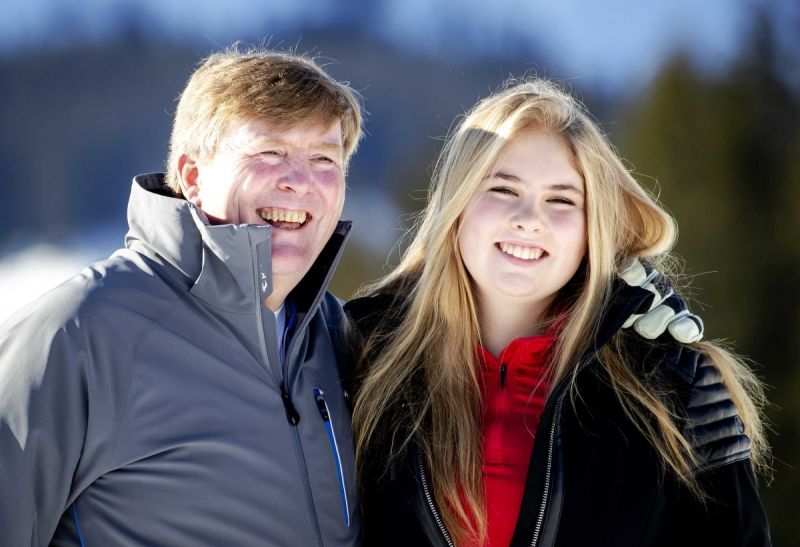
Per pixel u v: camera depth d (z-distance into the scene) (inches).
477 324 205.3
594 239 196.5
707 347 201.3
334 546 186.4
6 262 2632.9
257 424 179.2
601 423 193.5
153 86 3666.3
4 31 3671.3
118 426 169.0
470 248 198.5
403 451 199.6
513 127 194.1
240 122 186.7
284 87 188.1
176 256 180.7
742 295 898.7
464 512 191.6
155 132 3499.0
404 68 3395.7
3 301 2298.2
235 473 174.9
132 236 187.6
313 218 192.4
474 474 193.6
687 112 1007.0
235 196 188.2
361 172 2439.7
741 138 974.4
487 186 197.2
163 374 173.3
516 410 199.0
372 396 205.8
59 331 167.9
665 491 192.4
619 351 199.3
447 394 201.5
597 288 197.8
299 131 188.7
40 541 166.6
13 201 3115.2
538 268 194.9
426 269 207.5
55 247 2797.7
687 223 936.9
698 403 193.6
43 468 164.4
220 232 175.5
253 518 175.3
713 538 192.2
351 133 203.0
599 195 195.8
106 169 3312.0
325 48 3572.8
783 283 892.0
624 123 1057.5
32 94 3548.2
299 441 184.2
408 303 217.5
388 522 197.8
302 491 181.5
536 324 207.2
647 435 191.9
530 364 202.8
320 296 195.3
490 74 3449.8
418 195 1724.9
